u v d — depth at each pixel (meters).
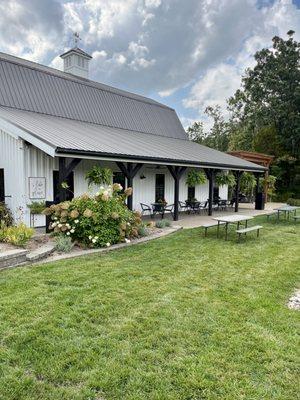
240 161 15.44
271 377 2.53
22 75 12.14
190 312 3.61
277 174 25.45
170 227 9.75
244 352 2.84
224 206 16.66
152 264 5.57
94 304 3.74
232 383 2.44
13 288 4.17
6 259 5.11
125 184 12.37
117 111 15.33
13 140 8.85
